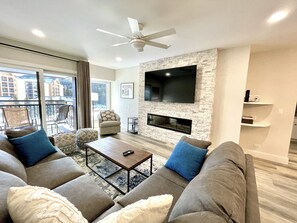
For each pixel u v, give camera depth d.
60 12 1.92
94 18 2.05
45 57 3.54
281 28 2.18
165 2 1.67
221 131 3.32
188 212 0.75
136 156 2.12
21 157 1.84
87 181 1.50
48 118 4.10
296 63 2.90
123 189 2.00
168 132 4.07
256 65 3.28
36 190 0.72
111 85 6.15
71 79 4.32
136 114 5.31
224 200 0.69
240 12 1.82
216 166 1.09
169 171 1.71
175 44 2.91
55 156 2.02
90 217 1.11
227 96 3.20
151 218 0.64
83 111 4.34
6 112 3.26
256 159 3.20
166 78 3.94
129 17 1.99
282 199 1.92
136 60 4.37
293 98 2.96
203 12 1.84
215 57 3.13
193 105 3.54
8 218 0.70
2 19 2.12
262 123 3.15
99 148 2.38
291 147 4.03
